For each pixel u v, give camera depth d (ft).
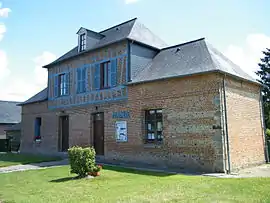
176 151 38.14
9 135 91.61
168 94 39.70
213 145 34.76
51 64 61.93
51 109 62.08
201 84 36.52
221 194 22.09
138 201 20.62
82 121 53.47
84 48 54.80
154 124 41.86
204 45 43.01
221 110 34.86
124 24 55.98
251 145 41.37
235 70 41.39
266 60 87.04
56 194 24.02
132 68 45.55
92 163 31.96
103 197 22.27
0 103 126.11
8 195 24.38
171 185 26.04
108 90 48.60
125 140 44.75
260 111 45.62
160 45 51.29
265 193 22.00
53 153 60.34
